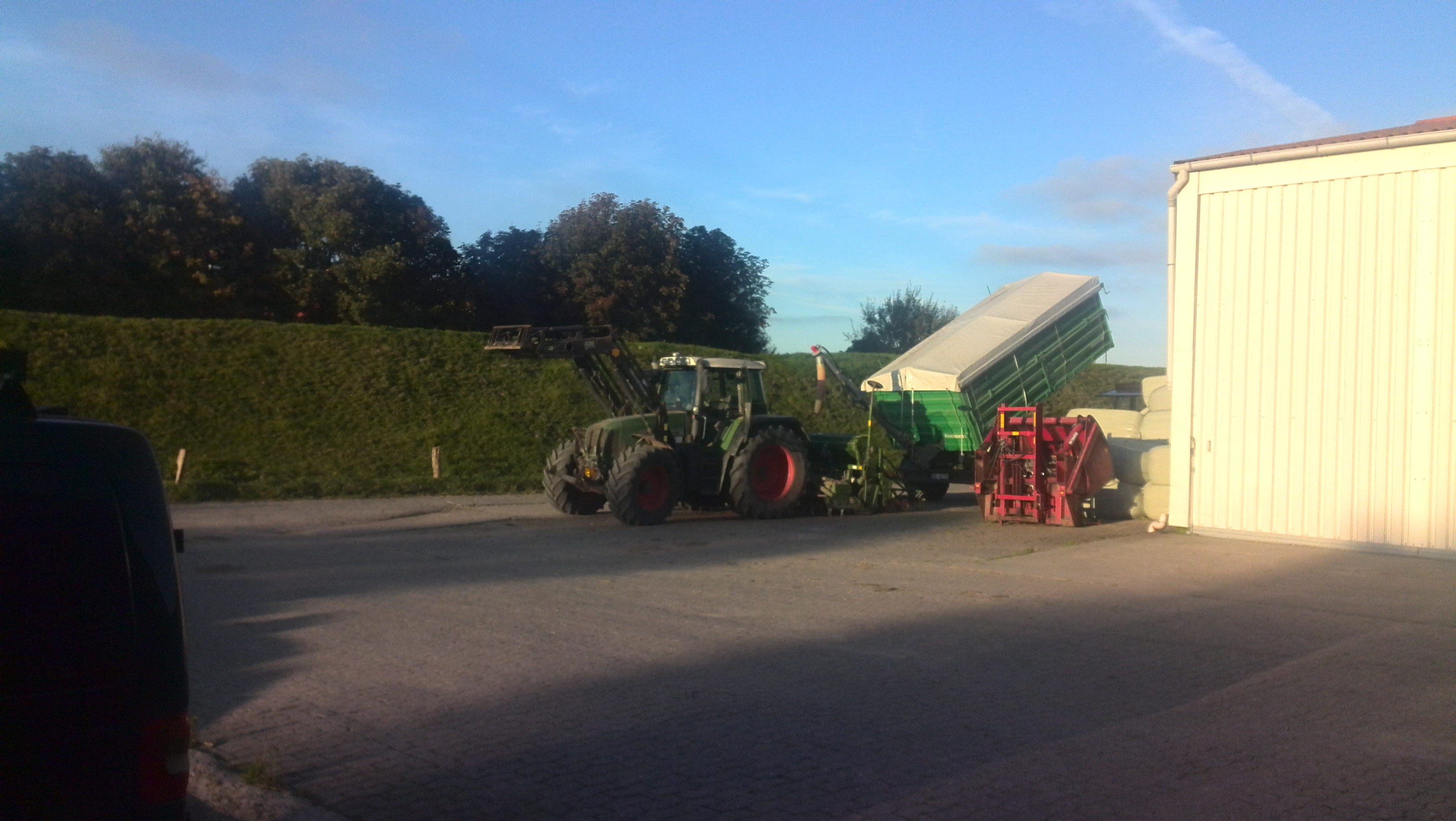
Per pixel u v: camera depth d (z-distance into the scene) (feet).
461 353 93.91
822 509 55.77
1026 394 59.31
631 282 144.66
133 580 9.84
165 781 9.82
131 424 72.38
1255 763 16.52
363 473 70.74
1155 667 22.70
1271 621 27.12
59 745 9.43
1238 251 41.70
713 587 33.35
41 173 109.60
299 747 18.13
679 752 17.56
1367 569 34.60
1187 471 43.52
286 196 128.16
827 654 24.22
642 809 15.14
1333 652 23.71
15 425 9.66
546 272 146.82
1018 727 18.61
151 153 117.29
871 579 34.55
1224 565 35.70
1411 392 37.27
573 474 53.47
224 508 57.67
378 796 15.84
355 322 123.54
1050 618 27.81
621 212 147.64
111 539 9.80
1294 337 40.16
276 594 32.55
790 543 43.60
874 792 15.58
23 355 10.85
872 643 25.26
